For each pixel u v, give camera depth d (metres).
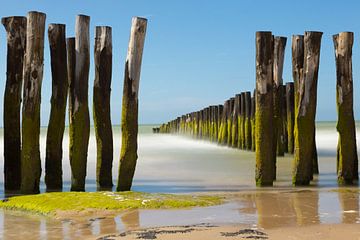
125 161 9.92
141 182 12.00
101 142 10.83
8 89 10.33
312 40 10.39
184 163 16.69
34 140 9.81
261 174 10.65
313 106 10.52
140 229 6.36
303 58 10.77
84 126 10.13
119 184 9.97
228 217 7.10
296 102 10.76
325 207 7.84
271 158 10.63
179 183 11.71
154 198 8.31
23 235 6.28
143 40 9.91
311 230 6.10
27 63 9.77
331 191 9.73
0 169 15.42
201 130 33.16
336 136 35.62
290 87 18.11
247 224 6.56
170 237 5.81
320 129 48.94
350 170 10.75
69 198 8.22
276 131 14.22
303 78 10.47
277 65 14.15
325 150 22.84
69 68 10.45
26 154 9.78
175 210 7.63
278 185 10.84
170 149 24.66
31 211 7.83
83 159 10.16
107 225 6.69
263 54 10.49
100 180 10.86
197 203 8.15
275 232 6.01
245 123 21.02
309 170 10.68
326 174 12.98
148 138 41.34
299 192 9.65
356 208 7.73
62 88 10.36
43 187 10.90
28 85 9.77
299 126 10.55
